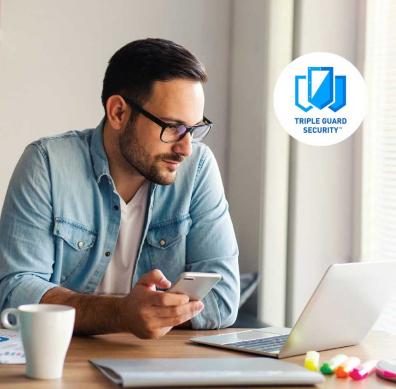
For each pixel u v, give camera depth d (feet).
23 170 6.89
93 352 5.30
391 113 11.48
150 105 6.65
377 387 4.58
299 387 4.50
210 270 7.20
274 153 12.60
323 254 12.34
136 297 5.70
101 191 7.07
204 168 7.53
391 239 11.46
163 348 5.54
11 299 6.30
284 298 12.65
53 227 6.84
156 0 13.37
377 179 11.80
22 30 12.84
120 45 13.24
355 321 5.76
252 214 12.98
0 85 12.79
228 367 4.64
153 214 7.32
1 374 4.57
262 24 12.64
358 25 12.07
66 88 13.03
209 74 13.74
